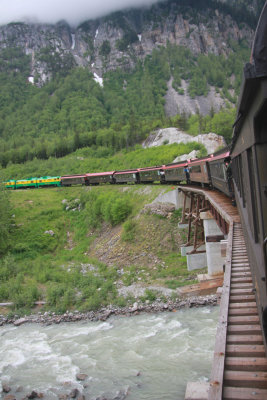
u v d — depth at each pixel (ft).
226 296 28.19
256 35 10.83
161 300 87.20
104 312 84.07
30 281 116.67
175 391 44.83
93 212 177.27
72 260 144.15
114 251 134.00
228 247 42.14
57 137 589.73
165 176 164.66
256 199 15.69
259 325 23.65
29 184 251.39
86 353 60.90
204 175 105.29
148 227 135.64
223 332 22.45
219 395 15.81
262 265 14.64
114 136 451.53
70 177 234.38
